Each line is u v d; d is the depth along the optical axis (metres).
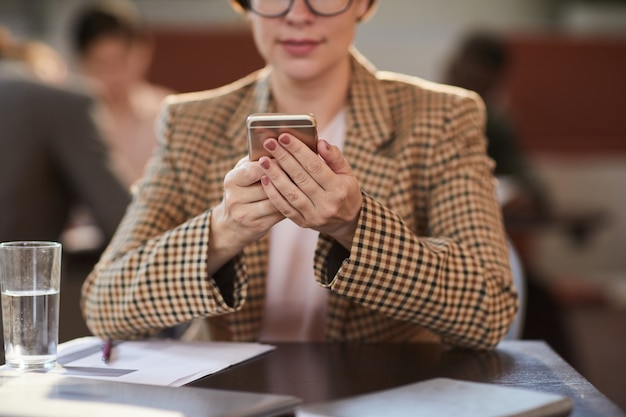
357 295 1.56
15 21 6.84
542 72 7.03
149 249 1.67
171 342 1.67
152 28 6.85
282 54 1.76
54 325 1.48
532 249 6.77
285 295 1.82
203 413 1.15
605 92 7.06
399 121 1.84
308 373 1.47
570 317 6.02
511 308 1.66
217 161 1.87
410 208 1.77
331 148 1.46
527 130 7.04
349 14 1.75
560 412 1.23
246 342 1.74
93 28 4.41
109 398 1.23
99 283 1.73
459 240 1.70
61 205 2.96
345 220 1.50
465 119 1.82
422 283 1.56
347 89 1.88
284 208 1.49
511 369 1.50
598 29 7.21
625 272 7.00
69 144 2.89
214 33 6.87
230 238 1.57
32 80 2.88
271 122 1.44
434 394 1.28
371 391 1.37
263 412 1.17
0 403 1.21
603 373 4.73
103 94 4.50
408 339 1.82
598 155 7.07
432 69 7.05
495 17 7.33
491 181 1.82
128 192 2.95
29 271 1.45
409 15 7.26
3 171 2.82
